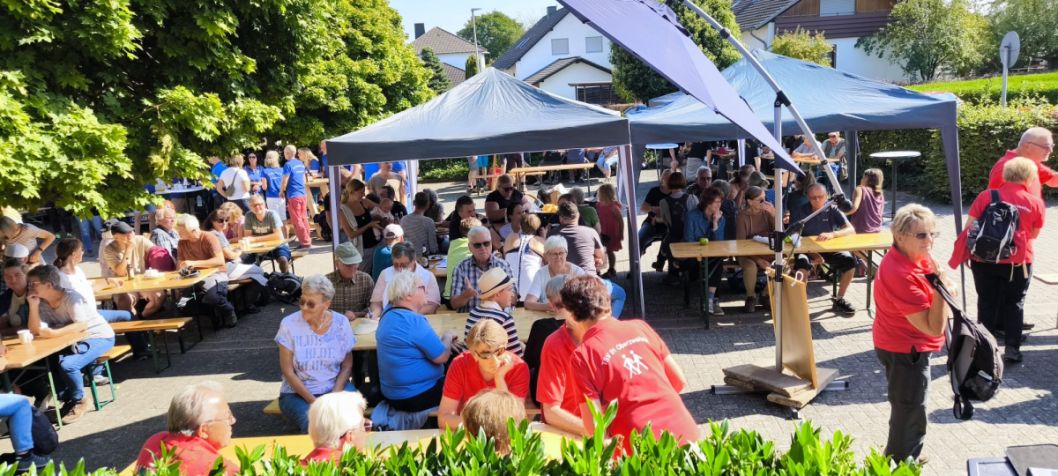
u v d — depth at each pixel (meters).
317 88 19.23
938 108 7.80
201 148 9.30
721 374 6.55
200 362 7.91
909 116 7.86
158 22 8.09
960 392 4.21
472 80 8.92
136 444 5.96
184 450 3.37
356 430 3.44
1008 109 14.09
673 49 5.05
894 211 10.99
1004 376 5.99
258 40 9.93
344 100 20.20
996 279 6.15
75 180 6.66
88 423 6.42
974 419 5.29
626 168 8.17
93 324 6.67
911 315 4.04
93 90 8.02
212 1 8.66
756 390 6.01
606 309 3.47
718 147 19.36
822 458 2.46
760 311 8.34
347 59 21.70
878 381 6.12
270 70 10.27
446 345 5.40
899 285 4.05
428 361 5.08
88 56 7.61
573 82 44.94
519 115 8.07
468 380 4.38
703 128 8.16
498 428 3.12
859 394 5.90
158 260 9.02
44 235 8.27
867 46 35.31
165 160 8.00
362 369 6.25
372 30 24.58
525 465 2.60
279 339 5.26
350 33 23.64
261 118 9.59
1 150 6.04
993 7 37.91
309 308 5.18
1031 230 5.98
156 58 8.74
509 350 5.03
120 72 8.24
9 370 6.05
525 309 6.41
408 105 26.59
